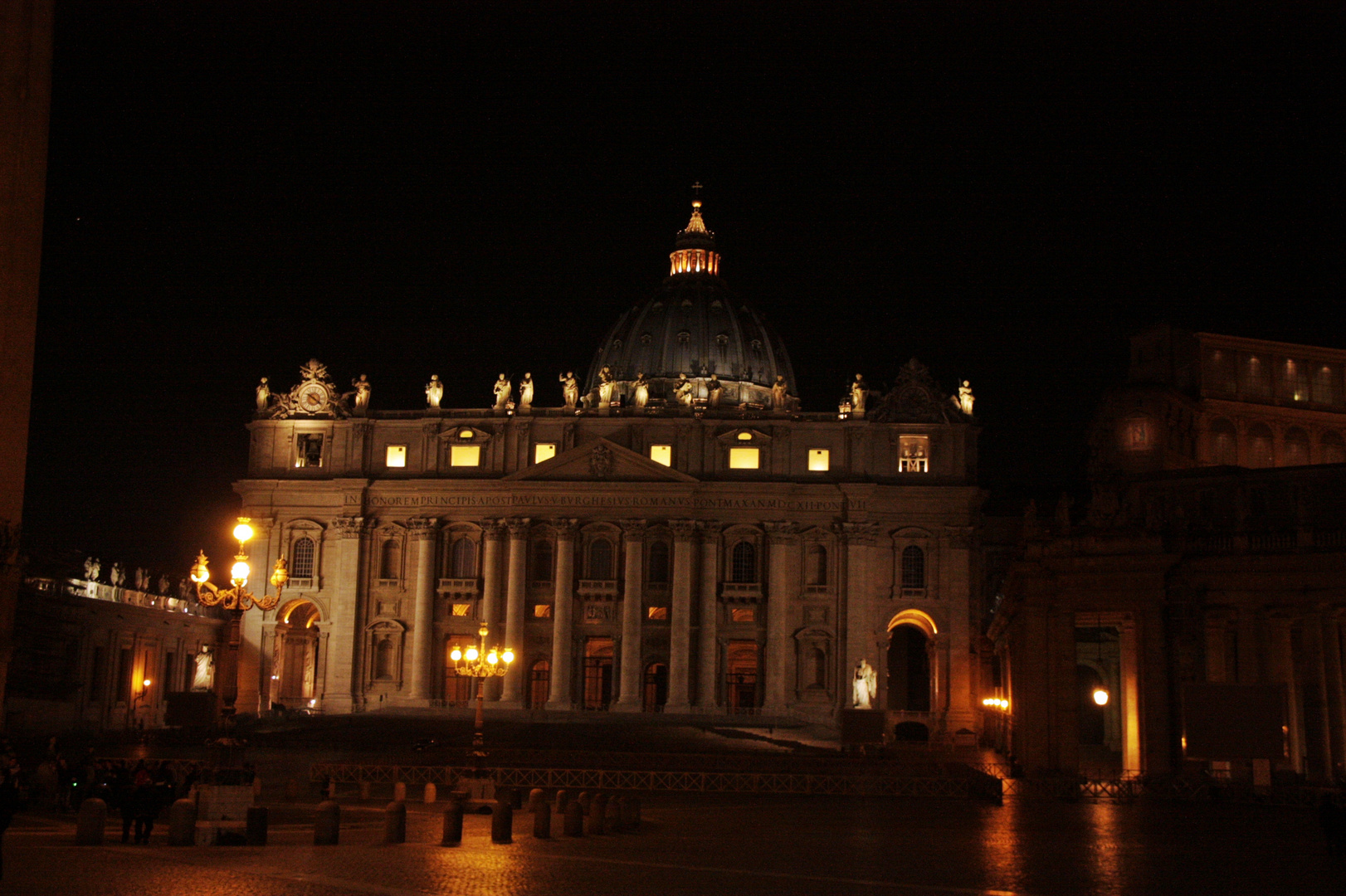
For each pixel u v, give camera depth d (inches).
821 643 4837.6
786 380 6579.7
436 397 5054.1
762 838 1605.6
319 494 5022.1
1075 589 2420.0
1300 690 2615.7
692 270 6781.5
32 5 1985.7
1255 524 2797.7
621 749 3560.5
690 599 4842.5
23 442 2003.0
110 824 1667.1
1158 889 1186.6
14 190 1953.7
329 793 2207.2
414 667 4862.2
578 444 4977.9
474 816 1920.5
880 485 4864.7
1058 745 2410.2
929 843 1556.3
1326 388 4360.2
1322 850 1501.0
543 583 4931.1
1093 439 4151.1
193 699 3585.1
